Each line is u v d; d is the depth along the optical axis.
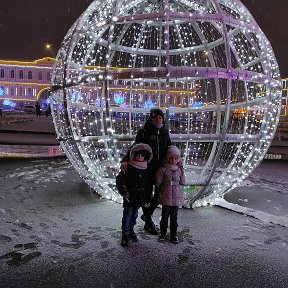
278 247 4.77
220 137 5.64
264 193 7.94
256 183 9.03
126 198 4.66
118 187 4.74
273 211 6.61
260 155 6.73
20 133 22.70
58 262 4.20
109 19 5.62
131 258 4.34
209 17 5.43
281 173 10.70
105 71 5.50
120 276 3.91
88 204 6.53
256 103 6.49
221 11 5.57
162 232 4.94
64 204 6.52
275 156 15.21
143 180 4.79
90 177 6.78
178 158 4.98
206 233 5.21
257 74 5.77
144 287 3.70
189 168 9.25
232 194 7.75
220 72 5.34
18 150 14.57
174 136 5.51
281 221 5.69
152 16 5.36
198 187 6.42
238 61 6.76
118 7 5.82
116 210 6.19
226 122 5.55
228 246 4.77
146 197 4.92
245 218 5.90
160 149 5.06
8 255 4.36
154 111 5.09
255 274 4.02
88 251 4.52
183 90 9.94
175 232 4.91
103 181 6.52
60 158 12.23
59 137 6.75
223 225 5.56
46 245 4.67
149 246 4.72
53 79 6.96
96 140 6.07
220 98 7.64
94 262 4.22
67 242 4.78
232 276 3.96
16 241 4.78
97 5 6.34
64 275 3.91
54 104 7.14
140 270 4.05
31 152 14.02
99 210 6.18
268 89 6.12
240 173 6.62
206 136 5.58
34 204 6.51
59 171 9.73
